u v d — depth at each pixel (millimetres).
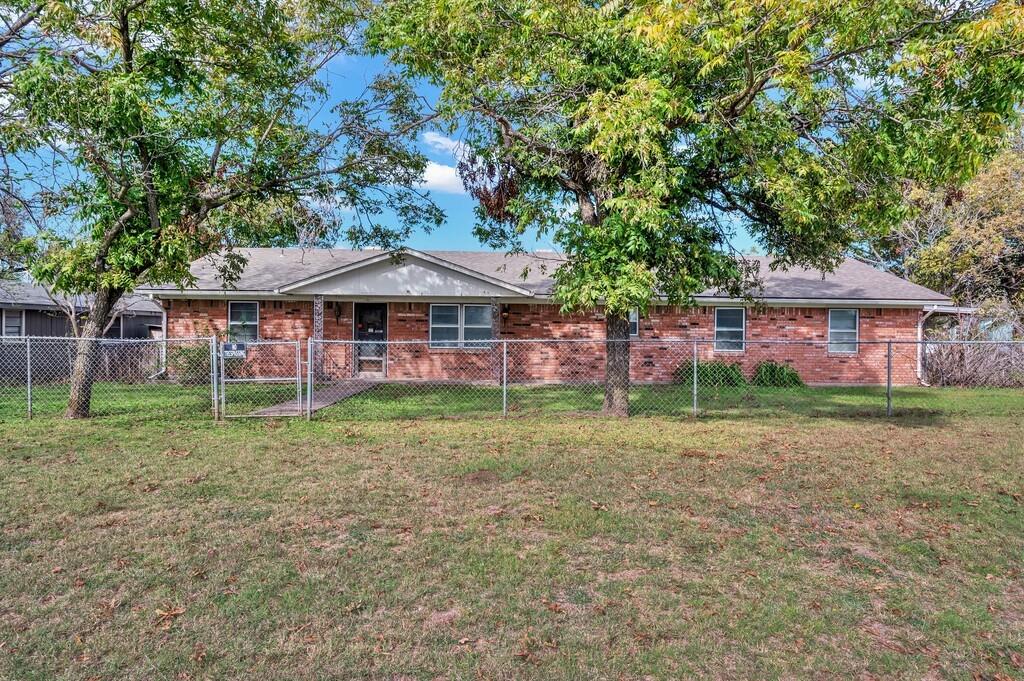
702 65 7688
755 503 5027
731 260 9523
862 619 3145
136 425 8719
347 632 2963
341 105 10547
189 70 9680
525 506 4898
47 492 5176
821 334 16188
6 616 3078
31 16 8422
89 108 7992
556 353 16297
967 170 7266
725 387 14820
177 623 3027
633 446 7293
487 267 17875
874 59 7660
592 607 3240
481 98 8938
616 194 8383
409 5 8617
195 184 9883
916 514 4785
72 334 19844
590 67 8133
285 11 10062
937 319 18641
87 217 9297
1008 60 6391
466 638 2924
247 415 9648
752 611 3207
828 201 8469
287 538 4168
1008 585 3551
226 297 15742
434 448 7113
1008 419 9641
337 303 16344
